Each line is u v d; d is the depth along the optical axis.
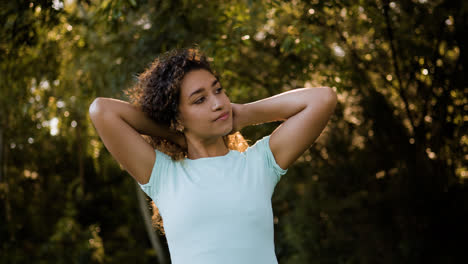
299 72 3.78
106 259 6.15
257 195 1.37
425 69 3.72
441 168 4.10
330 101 1.39
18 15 3.19
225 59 3.44
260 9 3.71
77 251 5.84
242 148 1.62
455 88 3.72
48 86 4.46
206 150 1.42
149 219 5.51
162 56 1.44
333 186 5.03
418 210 4.36
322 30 3.85
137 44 3.74
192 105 1.34
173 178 1.38
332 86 3.61
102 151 5.66
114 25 3.26
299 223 5.24
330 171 5.01
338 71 3.68
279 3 3.25
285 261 5.72
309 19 3.60
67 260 5.77
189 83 1.34
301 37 3.28
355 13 3.43
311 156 5.14
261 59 4.16
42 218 6.22
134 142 1.36
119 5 3.06
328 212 5.02
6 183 5.61
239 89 4.09
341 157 4.91
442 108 3.84
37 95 4.64
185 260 1.33
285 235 5.73
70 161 6.43
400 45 3.71
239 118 1.46
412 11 3.48
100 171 6.43
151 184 1.39
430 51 3.63
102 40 4.09
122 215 6.89
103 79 4.11
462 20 3.47
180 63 1.35
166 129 1.45
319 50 3.53
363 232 4.77
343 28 3.74
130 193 6.81
